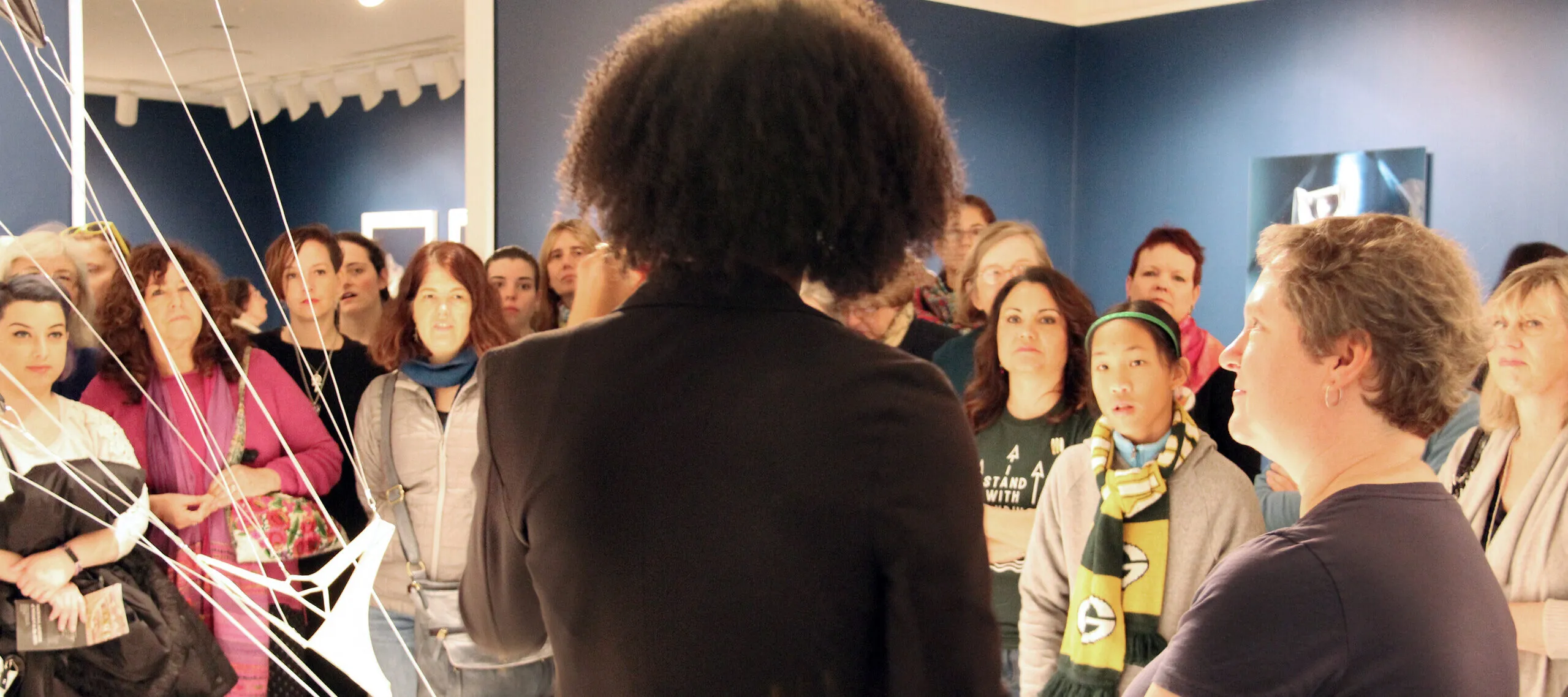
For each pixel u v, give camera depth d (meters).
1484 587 0.85
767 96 0.69
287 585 0.66
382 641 2.31
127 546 2.04
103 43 3.02
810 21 0.72
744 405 0.67
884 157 0.73
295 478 2.32
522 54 3.74
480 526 0.79
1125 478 1.81
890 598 0.67
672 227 0.71
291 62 3.32
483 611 0.81
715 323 0.70
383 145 3.54
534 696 2.22
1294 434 0.90
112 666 2.01
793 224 0.69
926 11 4.76
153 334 2.25
